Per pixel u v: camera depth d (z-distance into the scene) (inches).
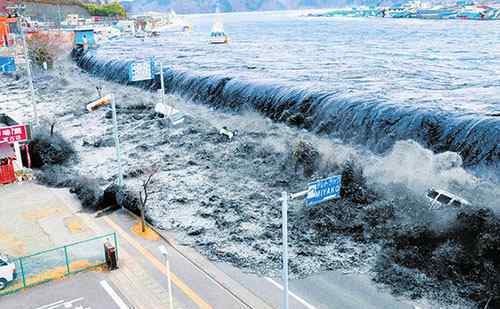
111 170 1674.5
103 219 1295.5
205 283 1006.4
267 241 1184.8
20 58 3617.1
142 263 1076.5
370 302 946.1
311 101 1966.0
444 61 3046.3
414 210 1236.5
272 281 1017.5
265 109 2149.4
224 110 2336.4
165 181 1569.9
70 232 1219.2
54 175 1604.3
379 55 3472.0
